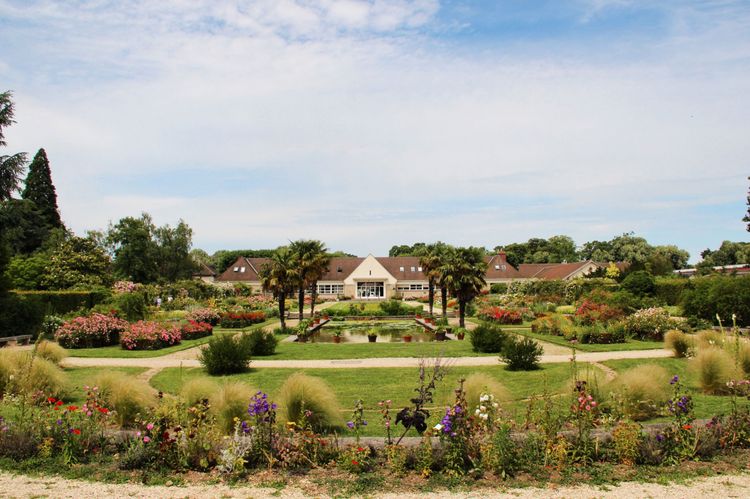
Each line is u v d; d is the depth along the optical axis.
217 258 112.06
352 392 12.08
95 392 7.59
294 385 8.00
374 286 69.50
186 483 5.89
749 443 6.93
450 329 28.22
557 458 6.29
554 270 71.31
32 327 23.89
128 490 5.68
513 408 9.63
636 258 90.00
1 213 41.16
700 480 5.89
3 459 6.46
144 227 57.19
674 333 17.55
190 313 32.75
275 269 28.52
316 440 6.56
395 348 20.89
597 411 7.92
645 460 6.42
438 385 12.69
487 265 29.17
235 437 6.45
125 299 27.67
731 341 12.52
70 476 6.05
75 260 38.75
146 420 7.00
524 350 15.07
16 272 35.88
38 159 53.12
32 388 9.95
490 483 5.84
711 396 10.40
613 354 18.31
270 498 5.49
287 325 33.38
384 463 6.41
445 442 6.39
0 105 30.14
